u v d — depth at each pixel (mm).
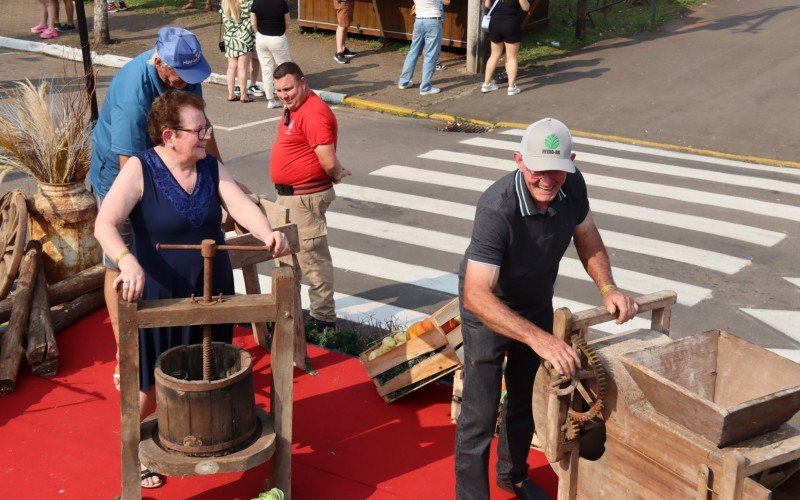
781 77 15242
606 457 3971
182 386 3961
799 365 3746
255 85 15180
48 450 4969
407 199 10062
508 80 15062
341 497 4621
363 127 13203
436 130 13133
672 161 11703
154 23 19422
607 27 18594
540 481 4789
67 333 6355
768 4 20609
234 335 6461
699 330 7098
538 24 17922
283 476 4391
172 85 5055
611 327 7176
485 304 3801
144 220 4238
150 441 4164
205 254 3973
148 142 5184
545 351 3648
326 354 6234
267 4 13547
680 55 16594
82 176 6805
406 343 5414
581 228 4180
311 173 6172
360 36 18172
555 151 3615
